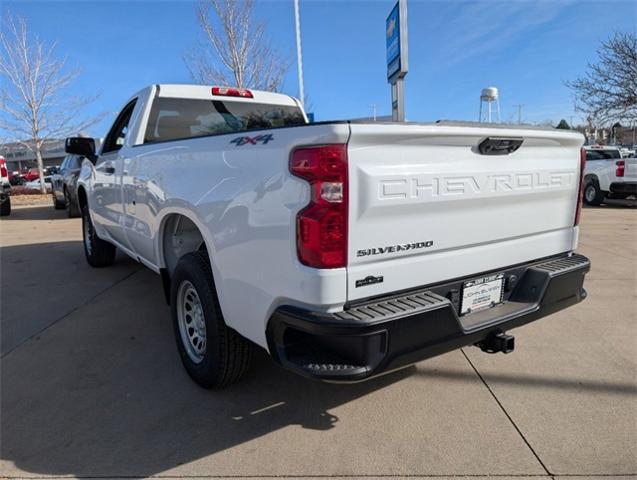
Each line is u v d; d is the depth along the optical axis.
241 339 2.80
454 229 2.43
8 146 30.86
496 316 2.57
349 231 2.04
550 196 2.94
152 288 5.39
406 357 2.16
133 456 2.43
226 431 2.63
